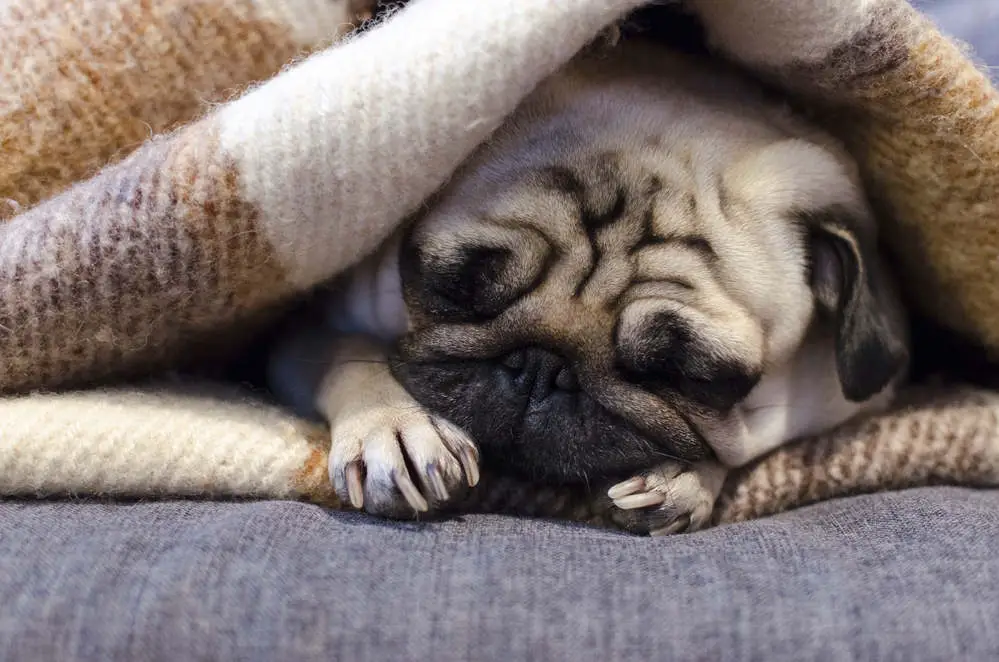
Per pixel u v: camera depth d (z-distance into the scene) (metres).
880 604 0.38
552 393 0.46
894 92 0.45
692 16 0.48
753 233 0.47
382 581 0.38
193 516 0.41
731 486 0.47
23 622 0.37
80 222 0.42
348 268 0.47
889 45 0.44
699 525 0.46
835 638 0.37
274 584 0.38
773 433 0.47
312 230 0.44
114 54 0.46
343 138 0.42
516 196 0.46
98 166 0.46
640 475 0.46
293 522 0.40
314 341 0.49
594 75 0.49
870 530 0.42
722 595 0.38
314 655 0.36
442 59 0.42
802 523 0.43
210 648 0.36
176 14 0.45
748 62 0.48
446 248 0.46
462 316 0.46
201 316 0.45
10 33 0.46
